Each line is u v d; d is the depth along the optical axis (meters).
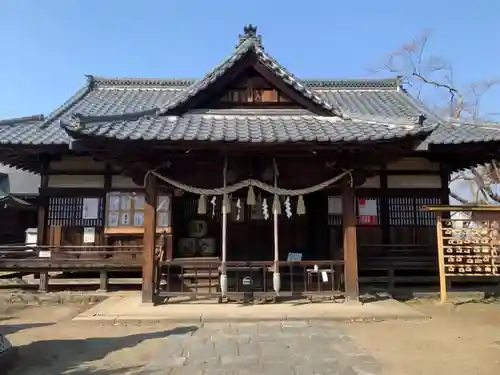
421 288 11.82
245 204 12.56
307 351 6.25
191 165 9.44
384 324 8.02
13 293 11.11
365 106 15.45
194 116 9.95
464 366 5.58
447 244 10.94
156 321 8.11
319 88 17.59
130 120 9.17
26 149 10.92
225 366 5.59
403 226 12.55
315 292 9.39
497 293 11.12
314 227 12.50
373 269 11.77
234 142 8.15
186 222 12.69
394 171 12.72
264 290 9.67
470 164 13.30
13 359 5.81
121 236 12.21
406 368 5.50
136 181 9.57
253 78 10.19
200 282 11.52
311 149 8.66
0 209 22.89
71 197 12.21
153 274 9.36
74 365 5.68
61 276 12.58
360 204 12.58
